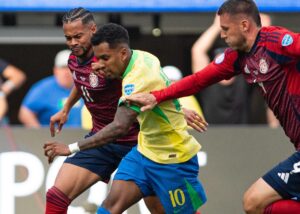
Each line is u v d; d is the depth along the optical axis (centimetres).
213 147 2636
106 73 1945
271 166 2645
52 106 2927
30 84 3262
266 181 1950
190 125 2105
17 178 2605
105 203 2041
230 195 2630
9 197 2595
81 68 2092
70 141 2619
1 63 3161
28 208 2595
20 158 2609
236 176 2634
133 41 3231
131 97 1905
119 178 2042
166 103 1983
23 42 3225
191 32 3234
